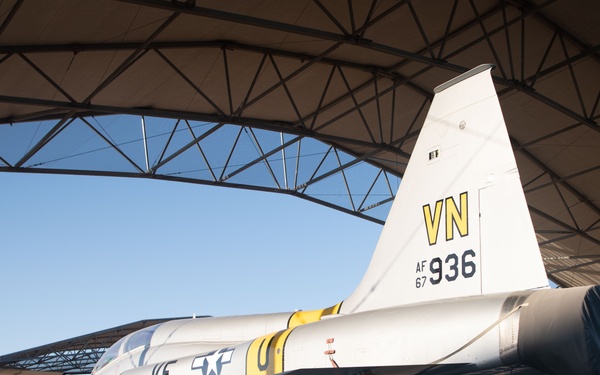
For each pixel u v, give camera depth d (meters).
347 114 18.36
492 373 5.09
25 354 27.19
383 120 20.23
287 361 6.66
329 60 16.88
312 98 18.55
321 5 12.82
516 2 15.00
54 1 11.78
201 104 17.80
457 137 6.05
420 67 17.75
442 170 6.13
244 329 8.73
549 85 17.52
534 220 24.30
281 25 12.39
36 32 12.70
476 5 15.04
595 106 17.11
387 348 5.64
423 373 5.36
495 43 16.42
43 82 14.86
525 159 21.03
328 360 6.18
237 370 7.29
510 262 5.40
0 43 12.84
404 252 6.37
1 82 14.48
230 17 11.88
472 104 5.98
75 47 13.56
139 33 13.68
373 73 17.81
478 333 5.01
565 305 4.55
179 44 14.62
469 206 5.82
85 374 12.89
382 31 15.64
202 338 9.21
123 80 15.62
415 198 6.36
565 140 19.62
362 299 6.79
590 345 4.40
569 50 16.42
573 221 23.31
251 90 16.39
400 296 6.31
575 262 27.33
